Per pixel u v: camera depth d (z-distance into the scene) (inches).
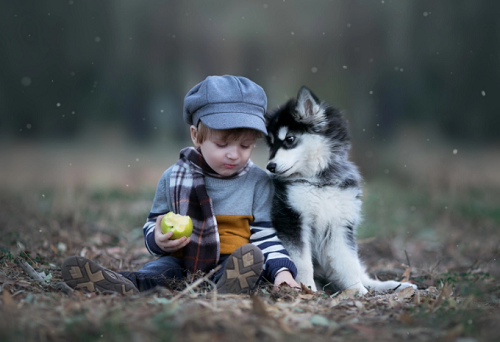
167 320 96.1
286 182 164.6
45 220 244.1
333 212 162.4
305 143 169.0
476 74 709.3
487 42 689.0
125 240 225.3
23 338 91.5
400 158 490.0
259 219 152.5
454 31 689.6
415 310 117.2
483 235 258.8
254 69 830.5
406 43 693.9
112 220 264.5
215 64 840.9
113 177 481.4
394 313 115.6
